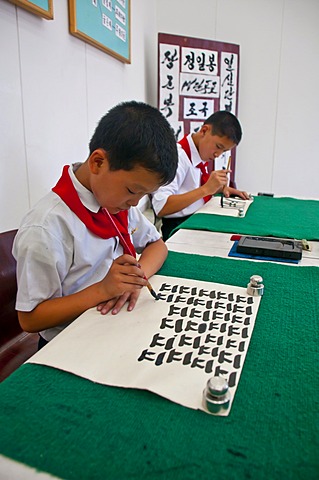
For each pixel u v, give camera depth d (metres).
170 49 2.73
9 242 0.88
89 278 0.79
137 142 0.60
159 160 0.62
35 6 1.18
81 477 0.33
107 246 0.79
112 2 1.86
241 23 3.05
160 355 0.50
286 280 0.78
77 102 1.59
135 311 0.62
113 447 0.36
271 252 0.94
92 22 1.63
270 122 3.23
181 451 0.36
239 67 3.07
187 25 3.03
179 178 1.69
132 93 2.39
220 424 0.39
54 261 0.68
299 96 3.18
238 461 0.35
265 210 1.51
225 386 0.41
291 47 3.08
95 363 0.48
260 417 0.40
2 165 1.14
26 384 0.44
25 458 0.35
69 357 0.50
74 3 1.45
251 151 3.29
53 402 0.42
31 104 1.26
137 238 0.94
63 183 0.73
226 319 0.60
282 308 0.65
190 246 1.03
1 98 1.11
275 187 3.37
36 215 0.69
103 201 0.70
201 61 2.84
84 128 1.67
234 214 1.42
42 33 1.29
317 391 0.44
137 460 0.35
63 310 0.65
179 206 1.54
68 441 0.36
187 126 2.90
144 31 2.62
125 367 0.48
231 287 0.72
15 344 0.89
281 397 0.43
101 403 0.42
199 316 0.61
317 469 0.34
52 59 1.37
